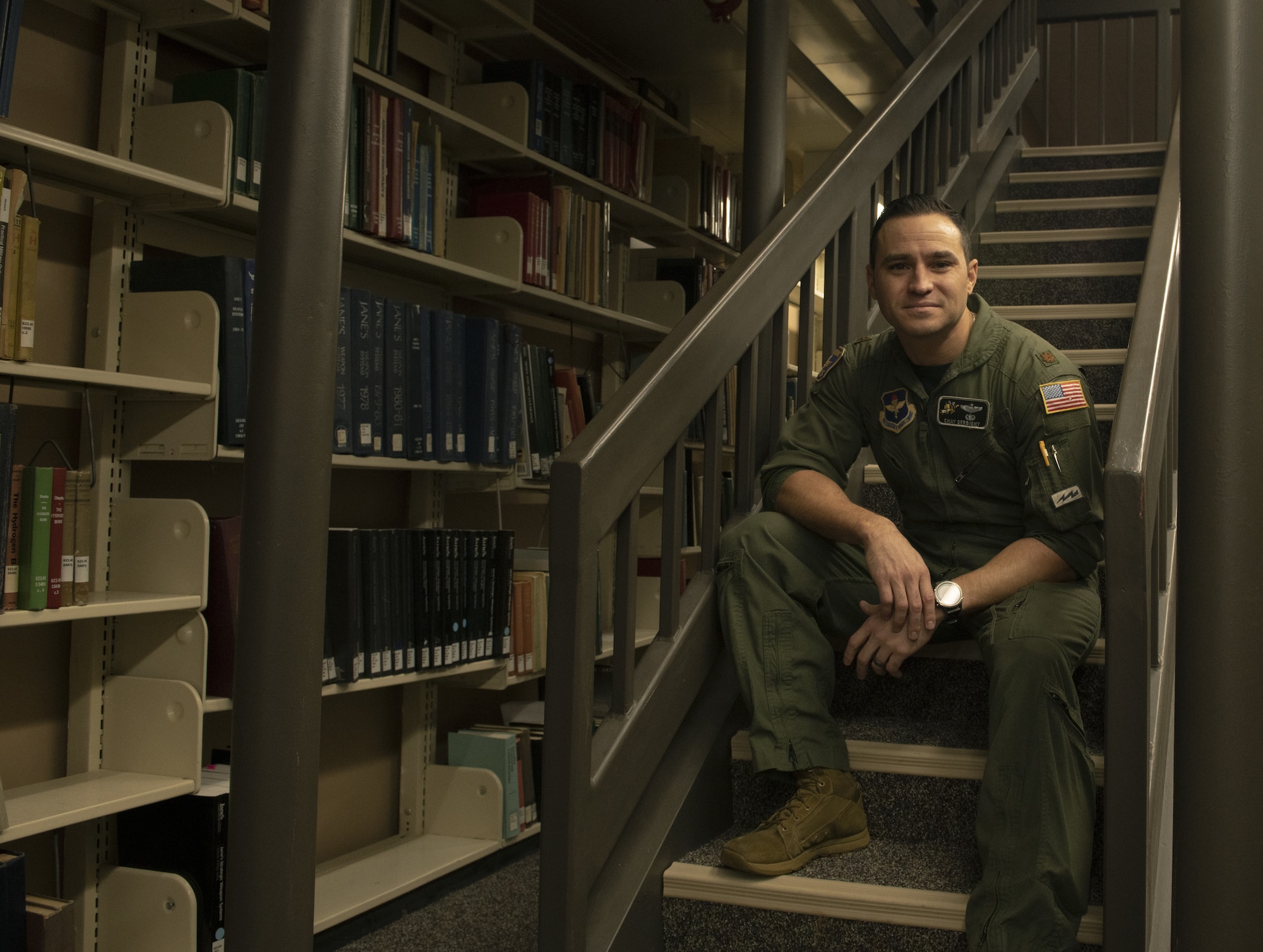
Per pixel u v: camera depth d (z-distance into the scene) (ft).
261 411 3.93
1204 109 2.56
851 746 5.47
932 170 9.43
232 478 8.42
